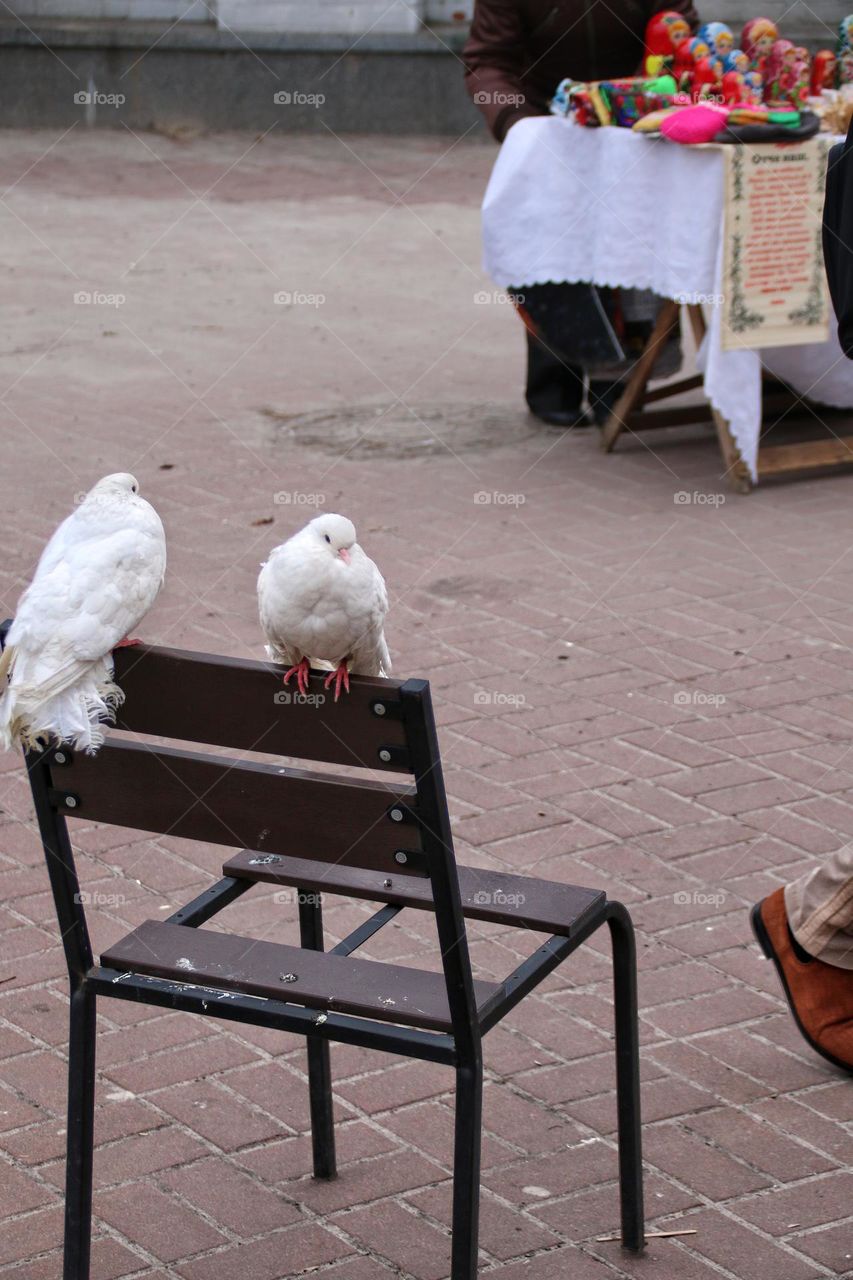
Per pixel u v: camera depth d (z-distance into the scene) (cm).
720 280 952
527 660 765
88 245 1802
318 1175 423
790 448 1055
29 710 338
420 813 321
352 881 409
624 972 388
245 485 1028
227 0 2606
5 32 2662
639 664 761
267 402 1223
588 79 1118
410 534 939
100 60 2658
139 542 360
